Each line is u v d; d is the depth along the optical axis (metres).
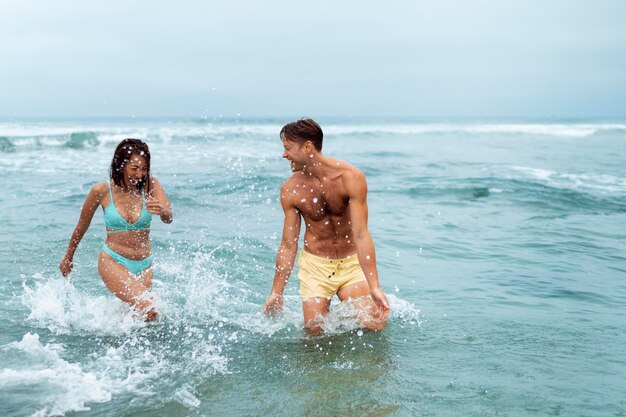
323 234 4.35
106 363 3.54
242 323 4.33
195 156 20.02
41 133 24.50
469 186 12.35
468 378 3.32
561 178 14.38
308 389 3.19
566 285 5.44
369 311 4.24
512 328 4.19
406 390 3.17
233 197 10.73
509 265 6.21
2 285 5.09
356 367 3.50
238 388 3.21
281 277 4.33
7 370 3.35
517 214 9.48
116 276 4.44
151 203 4.46
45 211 8.73
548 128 52.75
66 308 4.54
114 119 111.56
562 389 3.16
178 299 4.85
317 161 4.12
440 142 33.66
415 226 8.34
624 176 15.09
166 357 3.66
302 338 4.03
